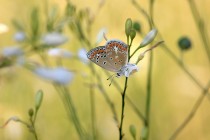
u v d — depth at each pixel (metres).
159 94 0.74
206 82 0.75
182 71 0.77
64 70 0.37
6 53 0.40
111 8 0.88
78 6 0.84
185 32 0.87
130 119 0.68
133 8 0.90
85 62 0.44
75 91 0.69
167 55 0.79
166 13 0.89
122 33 0.85
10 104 0.66
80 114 0.68
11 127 0.57
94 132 0.55
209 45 0.82
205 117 0.71
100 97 0.70
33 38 0.42
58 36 0.41
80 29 0.55
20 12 0.86
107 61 0.38
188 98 0.74
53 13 0.50
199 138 0.70
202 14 0.82
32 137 0.60
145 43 0.39
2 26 0.46
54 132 0.66
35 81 0.69
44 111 0.67
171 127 0.70
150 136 0.66
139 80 0.72
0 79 0.44
